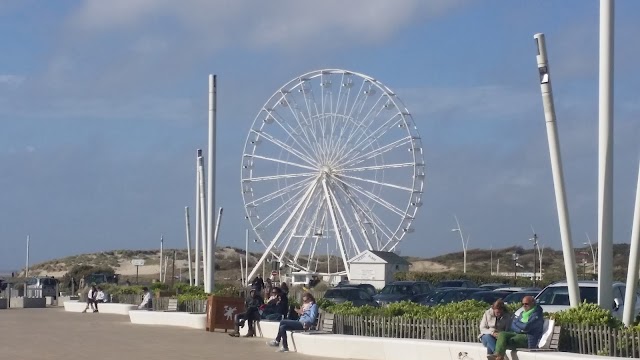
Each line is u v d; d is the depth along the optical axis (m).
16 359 22.11
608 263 21.36
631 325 19.12
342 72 59.50
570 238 22.14
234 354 23.22
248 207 61.97
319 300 31.39
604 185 21.41
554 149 22.23
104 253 149.50
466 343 19.95
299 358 22.36
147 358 22.25
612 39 21.41
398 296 40.41
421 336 22.12
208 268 37.66
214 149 37.16
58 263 143.25
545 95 22.14
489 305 23.77
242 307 31.53
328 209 60.25
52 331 31.61
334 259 78.62
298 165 60.97
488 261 122.31
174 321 34.81
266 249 61.91
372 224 60.16
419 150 58.91
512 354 18.34
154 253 151.75
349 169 59.94
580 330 18.41
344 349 22.38
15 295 65.25
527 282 71.56
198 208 52.38
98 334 30.09
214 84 36.66
